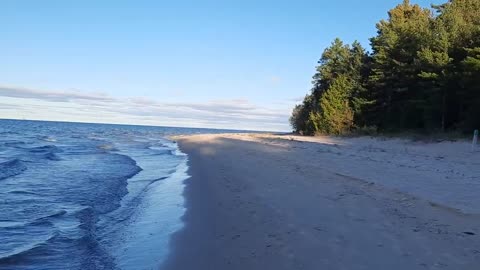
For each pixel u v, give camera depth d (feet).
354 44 201.87
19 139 160.97
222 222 29.30
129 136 250.57
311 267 19.21
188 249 24.16
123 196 43.70
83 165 74.23
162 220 32.09
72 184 51.55
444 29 116.26
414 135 107.65
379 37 164.96
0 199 41.11
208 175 55.83
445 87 105.91
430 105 111.24
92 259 23.29
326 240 23.04
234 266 20.47
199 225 29.37
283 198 35.29
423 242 22.15
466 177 44.24
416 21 136.87
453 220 26.45
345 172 49.26
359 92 155.12
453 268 18.54
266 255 21.40
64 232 29.19
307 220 27.53
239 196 38.06
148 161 86.02
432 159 63.87
